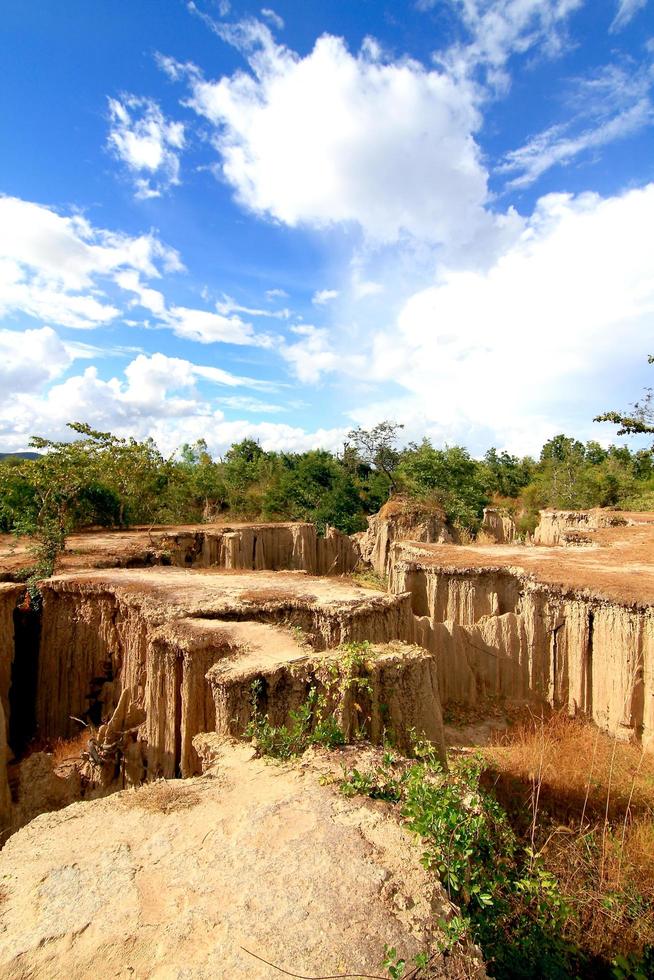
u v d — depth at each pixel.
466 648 19.39
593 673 18.02
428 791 6.77
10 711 17.83
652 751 15.52
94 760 13.09
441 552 26.91
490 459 82.44
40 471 25.89
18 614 18.64
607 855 9.38
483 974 4.82
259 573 21.61
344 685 10.52
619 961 6.94
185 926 5.23
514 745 15.48
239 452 74.88
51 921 5.37
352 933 5.09
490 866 6.88
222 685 10.48
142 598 16.81
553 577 20.00
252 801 7.23
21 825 12.36
